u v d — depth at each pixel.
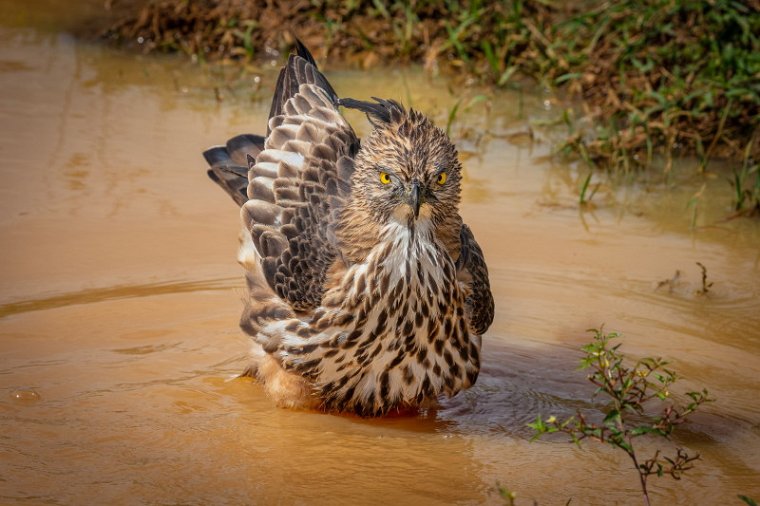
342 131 10.66
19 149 14.98
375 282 9.16
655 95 16.59
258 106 17.20
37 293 11.59
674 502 8.35
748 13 18.08
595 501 8.35
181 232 13.10
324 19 19.84
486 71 18.81
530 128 16.33
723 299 12.04
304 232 9.82
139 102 17.06
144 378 10.29
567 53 18.72
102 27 19.92
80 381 10.13
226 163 11.12
